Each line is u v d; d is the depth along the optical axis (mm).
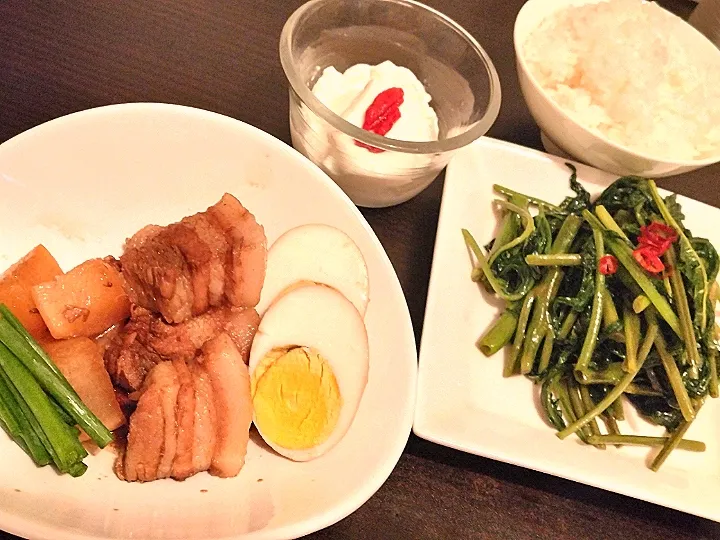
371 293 229
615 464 230
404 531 208
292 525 175
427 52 279
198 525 174
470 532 214
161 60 282
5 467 171
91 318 203
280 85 292
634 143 277
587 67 288
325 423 209
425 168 250
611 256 255
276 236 240
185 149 230
